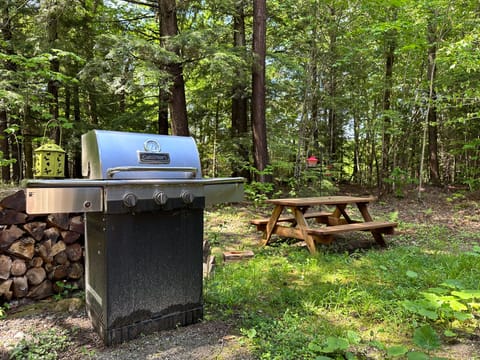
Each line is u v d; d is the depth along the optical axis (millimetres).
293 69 8180
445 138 10992
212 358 1713
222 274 2992
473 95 6914
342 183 11672
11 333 1974
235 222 5457
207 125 10859
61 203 1636
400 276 2934
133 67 5742
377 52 8312
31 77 5207
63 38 7059
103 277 1829
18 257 2391
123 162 1885
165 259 1984
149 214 1912
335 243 4270
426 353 1777
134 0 7070
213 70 6219
